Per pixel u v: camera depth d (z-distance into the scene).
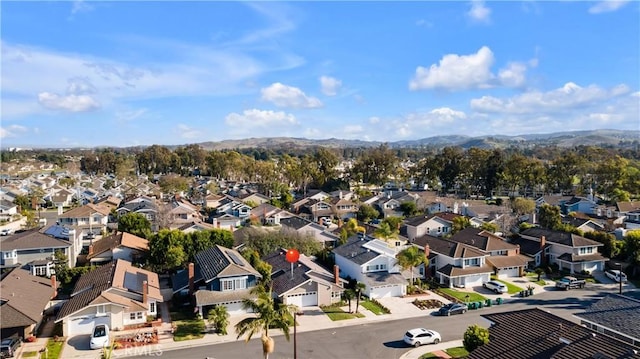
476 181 156.88
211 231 64.50
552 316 30.75
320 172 165.00
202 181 183.50
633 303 31.45
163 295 51.06
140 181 182.12
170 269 60.00
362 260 56.16
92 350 37.62
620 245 67.25
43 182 170.12
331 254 65.31
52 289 47.53
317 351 38.09
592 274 64.94
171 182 153.25
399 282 53.62
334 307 49.28
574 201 112.38
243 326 32.06
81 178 196.38
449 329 43.50
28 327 39.59
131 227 76.00
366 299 52.22
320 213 108.00
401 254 54.56
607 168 133.75
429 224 83.56
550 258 69.19
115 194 141.00
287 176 162.88
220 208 106.19
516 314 32.56
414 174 174.50
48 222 103.12
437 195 142.88
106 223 92.50
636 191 127.94
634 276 63.38
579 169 142.50
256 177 183.38
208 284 47.34
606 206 110.25
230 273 46.75
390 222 89.81
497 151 151.50
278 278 52.31
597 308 32.34
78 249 69.88
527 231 76.00
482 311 49.03
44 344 38.59
